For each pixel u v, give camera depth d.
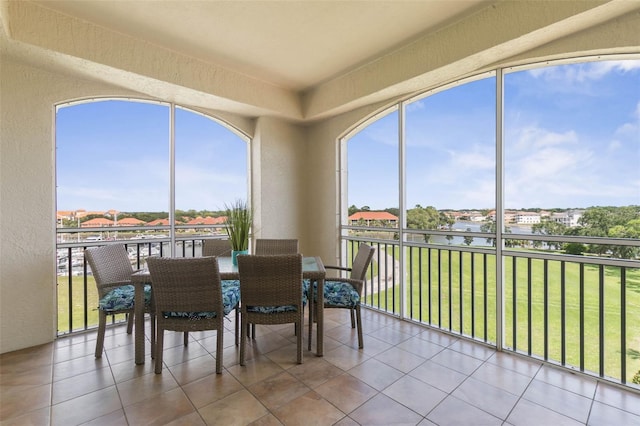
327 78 3.75
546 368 2.34
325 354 2.54
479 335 3.28
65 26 2.45
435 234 3.20
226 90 3.46
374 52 3.11
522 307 3.01
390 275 3.87
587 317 2.64
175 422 1.72
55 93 2.82
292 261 2.30
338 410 1.82
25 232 2.67
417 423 1.71
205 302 2.22
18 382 2.11
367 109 3.74
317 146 4.46
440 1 2.33
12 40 2.25
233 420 1.74
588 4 1.96
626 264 2.13
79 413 1.79
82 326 3.17
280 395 1.97
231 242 2.84
